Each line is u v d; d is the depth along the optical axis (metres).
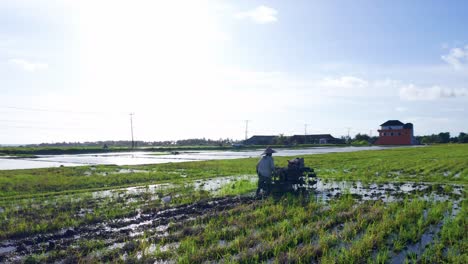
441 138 120.50
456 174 24.05
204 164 34.19
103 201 15.39
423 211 12.35
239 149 79.94
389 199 14.82
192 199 15.52
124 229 10.84
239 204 14.16
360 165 31.12
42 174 26.22
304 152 58.25
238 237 9.42
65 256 8.59
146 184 20.38
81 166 33.12
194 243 9.12
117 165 34.31
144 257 8.24
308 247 8.56
